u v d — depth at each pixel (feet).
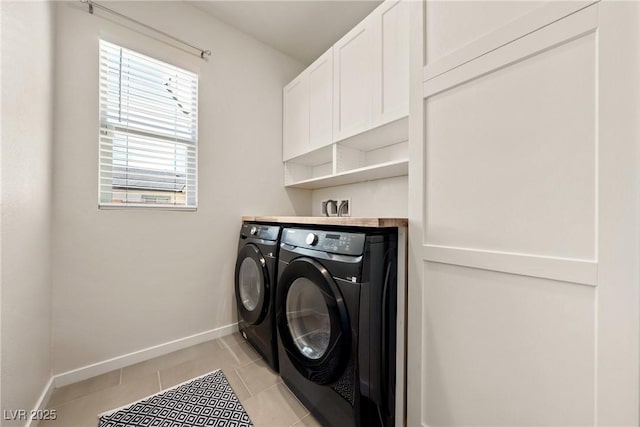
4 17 2.80
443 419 2.98
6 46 2.83
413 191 3.34
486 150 2.67
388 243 3.35
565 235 2.18
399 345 3.42
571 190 2.15
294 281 4.13
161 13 5.53
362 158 6.49
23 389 3.27
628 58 1.86
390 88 4.53
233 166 6.67
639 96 1.82
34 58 3.55
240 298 6.03
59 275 4.44
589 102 2.05
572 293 2.14
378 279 3.22
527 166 2.39
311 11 6.13
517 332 2.45
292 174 7.86
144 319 5.35
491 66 2.62
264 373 4.86
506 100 2.52
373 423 3.14
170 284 5.68
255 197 7.09
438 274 3.07
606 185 1.97
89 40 4.71
